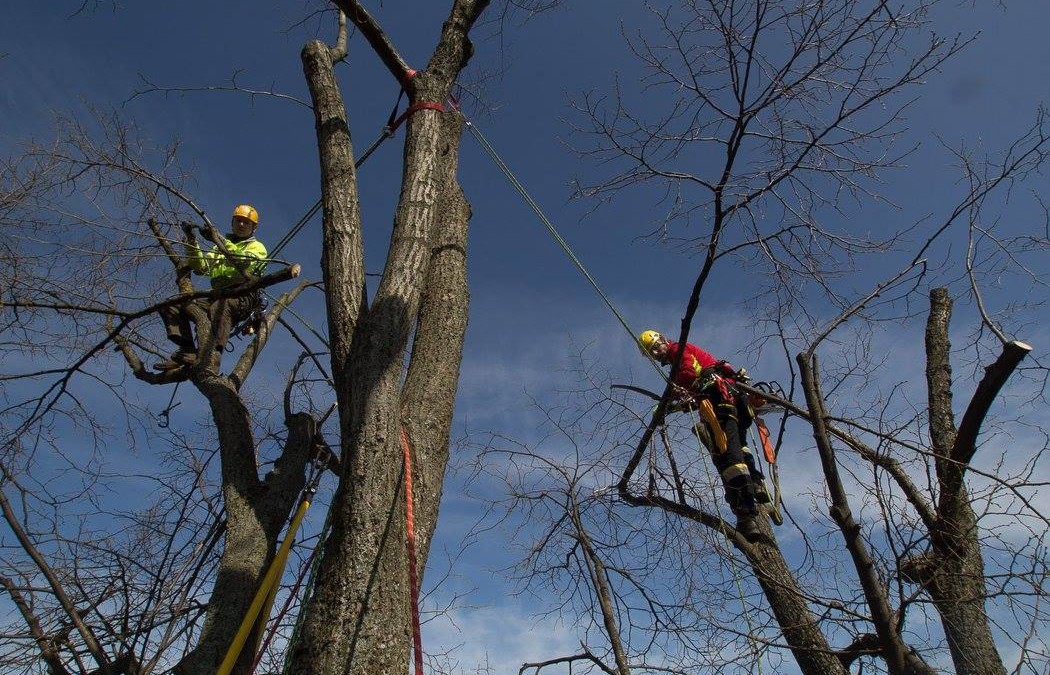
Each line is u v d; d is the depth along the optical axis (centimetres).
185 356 587
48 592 412
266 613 449
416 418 400
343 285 437
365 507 349
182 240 518
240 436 531
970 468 396
